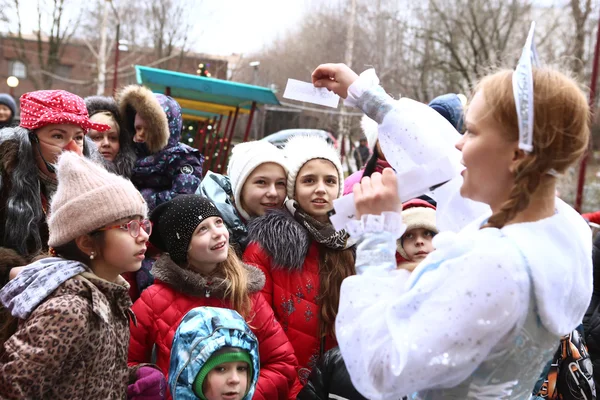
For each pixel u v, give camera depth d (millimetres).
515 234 1426
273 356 2664
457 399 1471
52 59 30625
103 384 1987
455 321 1351
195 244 2666
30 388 1837
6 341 1933
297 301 2850
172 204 2756
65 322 1880
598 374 3123
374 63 20578
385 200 1543
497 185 1486
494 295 1338
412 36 20891
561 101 1380
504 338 1395
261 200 3139
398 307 1434
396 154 1897
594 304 3264
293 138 3285
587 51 16734
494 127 1446
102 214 2074
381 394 1442
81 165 2141
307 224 2951
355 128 18469
